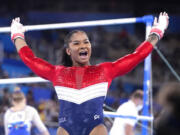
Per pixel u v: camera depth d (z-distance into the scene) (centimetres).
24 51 387
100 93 356
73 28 1908
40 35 1842
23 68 1617
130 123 682
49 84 1473
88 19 1994
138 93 704
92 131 346
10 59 1622
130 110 686
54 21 1956
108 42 1911
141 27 2000
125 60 368
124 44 1927
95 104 352
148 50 377
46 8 2056
